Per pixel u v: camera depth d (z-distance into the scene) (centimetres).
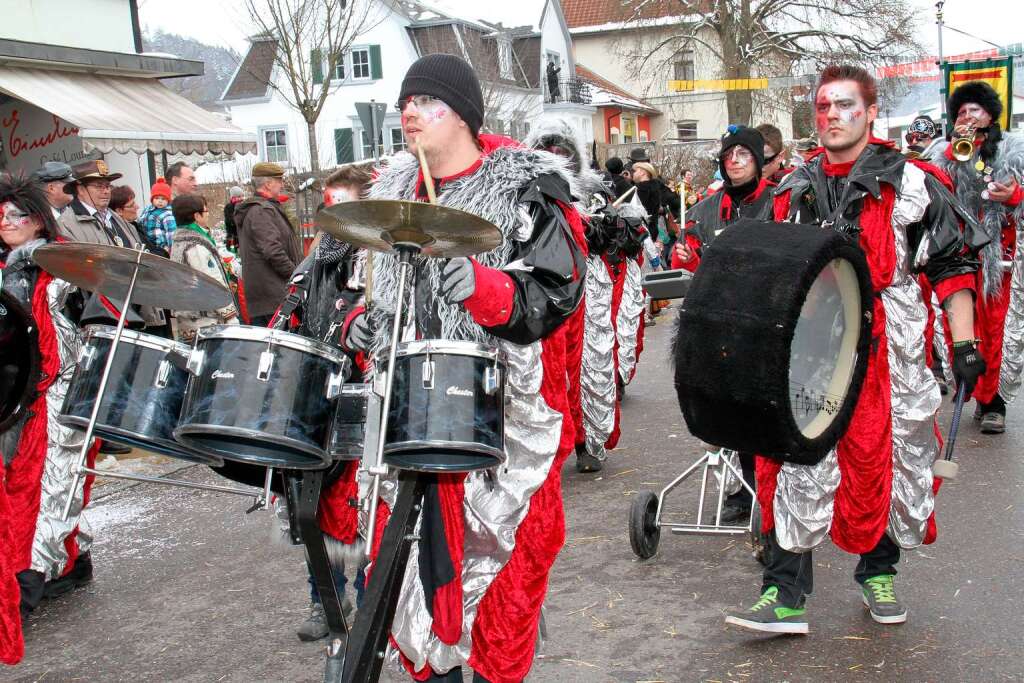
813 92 368
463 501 275
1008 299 654
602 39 4912
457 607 272
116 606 461
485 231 236
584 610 424
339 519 358
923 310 362
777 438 304
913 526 370
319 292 354
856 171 354
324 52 1934
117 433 304
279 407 262
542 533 282
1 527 358
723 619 406
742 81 2714
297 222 1074
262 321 786
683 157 3109
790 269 299
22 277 421
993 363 653
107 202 714
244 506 609
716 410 309
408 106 288
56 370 425
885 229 351
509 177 282
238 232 789
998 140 654
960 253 361
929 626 387
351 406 293
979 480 570
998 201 641
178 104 1281
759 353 296
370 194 312
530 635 278
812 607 412
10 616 357
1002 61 1168
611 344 615
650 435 732
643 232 658
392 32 3491
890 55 3108
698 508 517
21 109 1173
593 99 4331
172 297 361
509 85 2764
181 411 292
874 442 352
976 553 460
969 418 729
